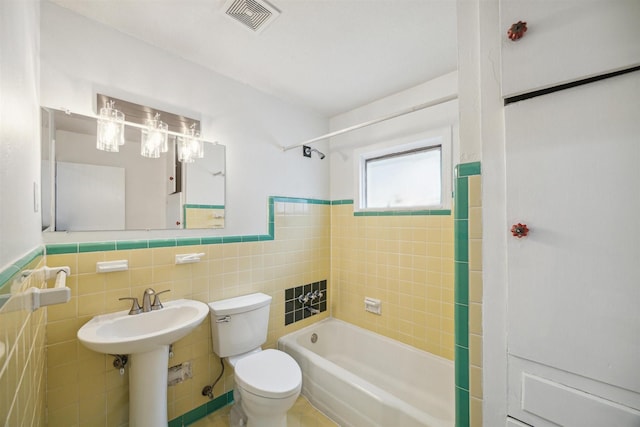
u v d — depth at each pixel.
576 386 0.69
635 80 0.61
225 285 1.78
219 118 1.79
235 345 1.64
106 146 1.31
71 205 1.23
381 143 2.22
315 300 2.43
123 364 1.33
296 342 2.08
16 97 0.67
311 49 1.57
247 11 1.28
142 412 1.26
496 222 0.83
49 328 1.17
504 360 0.81
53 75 1.20
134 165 1.42
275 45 1.53
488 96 0.85
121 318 1.27
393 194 2.29
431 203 2.05
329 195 2.60
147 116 1.48
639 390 0.61
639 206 0.61
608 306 0.64
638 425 0.61
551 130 0.72
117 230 1.36
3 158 0.54
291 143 2.25
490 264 0.84
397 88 2.04
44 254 1.12
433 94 1.92
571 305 0.69
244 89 1.94
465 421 0.92
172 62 1.58
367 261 2.31
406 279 2.06
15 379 0.59
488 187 0.85
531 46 0.73
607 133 0.65
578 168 0.68
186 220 1.61
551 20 0.70
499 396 0.82
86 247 1.26
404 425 1.30
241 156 1.90
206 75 1.73
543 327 0.73
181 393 1.57
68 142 1.22
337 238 2.54
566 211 0.70
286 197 2.20
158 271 1.49
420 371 1.89
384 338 2.14
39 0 1.14
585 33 0.66
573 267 0.69
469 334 0.91
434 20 1.35
